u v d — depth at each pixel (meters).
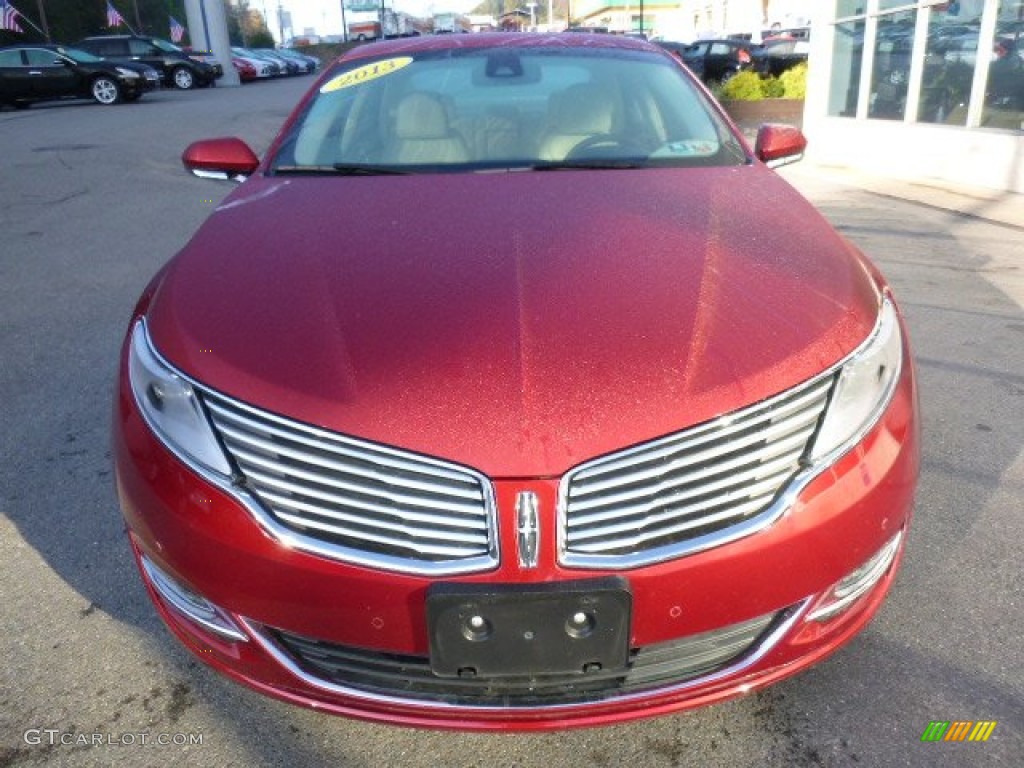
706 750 1.90
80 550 2.62
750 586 1.63
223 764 1.89
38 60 18.14
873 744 1.89
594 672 1.61
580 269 1.96
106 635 2.27
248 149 3.06
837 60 10.38
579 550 1.56
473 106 3.03
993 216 6.61
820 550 1.67
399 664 1.66
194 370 1.74
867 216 6.75
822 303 1.87
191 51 28.58
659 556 1.57
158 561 1.79
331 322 1.80
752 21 40.41
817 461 1.68
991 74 7.81
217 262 2.11
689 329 1.75
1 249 6.10
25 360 4.08
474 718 1.67
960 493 2.81
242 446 1.66
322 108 3.12
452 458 1.56
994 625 2.22
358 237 2.16
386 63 3.30
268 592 1.65
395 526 1.58
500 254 2.04
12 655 2.20
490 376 1.64
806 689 2.04
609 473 1.57
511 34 3.54
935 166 8.46
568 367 1.66
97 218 7.08
